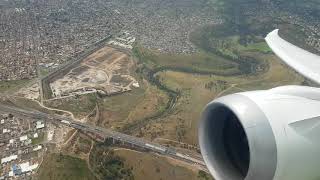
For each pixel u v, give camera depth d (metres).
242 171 19.33
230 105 17.95
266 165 16.67
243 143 19.78
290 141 16.95
